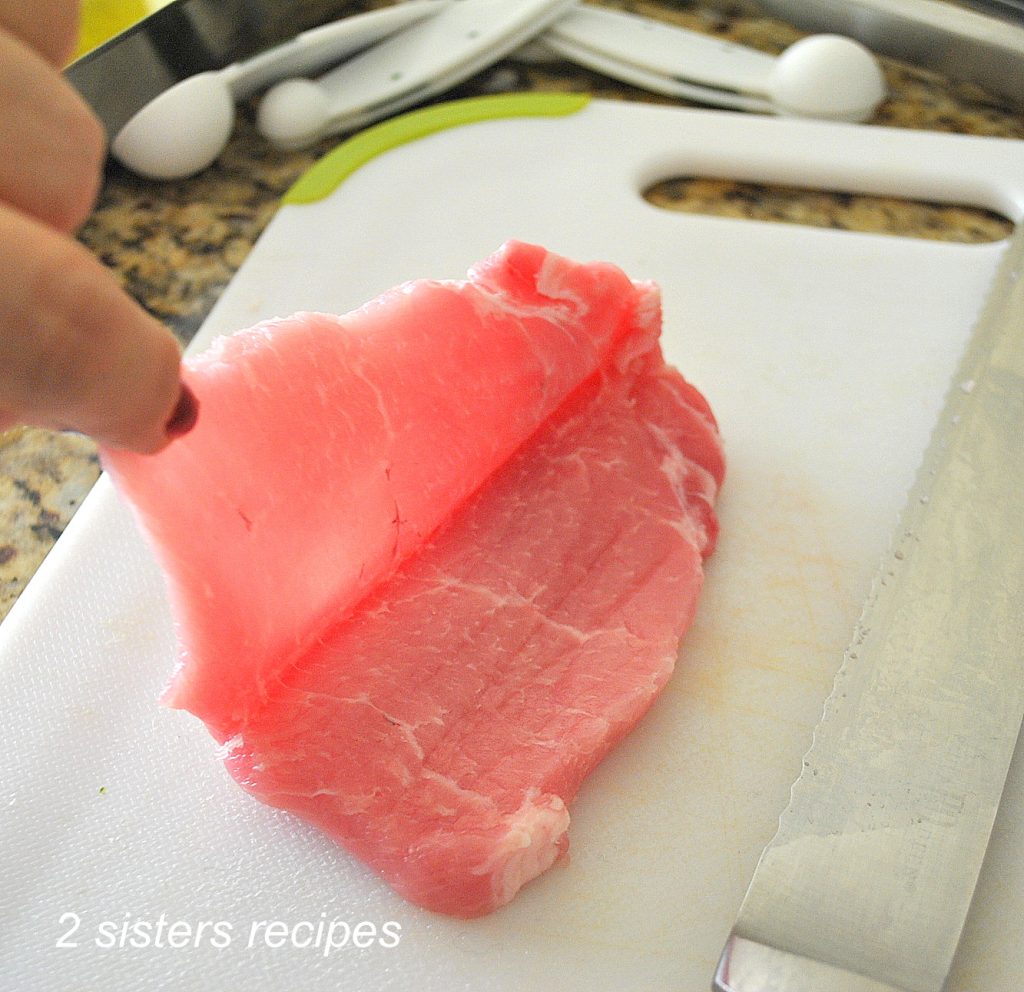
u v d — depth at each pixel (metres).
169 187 0.49
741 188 0.48
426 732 0.33
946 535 0.36
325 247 0.45
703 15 0.55
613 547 0.36
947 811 0.32
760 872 0.31
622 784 0.34
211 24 0.47
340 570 0.33
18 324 0.19
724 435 0.40
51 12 0.22
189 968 0.31
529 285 0.36
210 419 0.31
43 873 0.33
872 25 0.52
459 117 0.49
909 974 0.29
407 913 0.32
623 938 0.32
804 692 0.35
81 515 0.38
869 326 0.43
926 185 0.47
